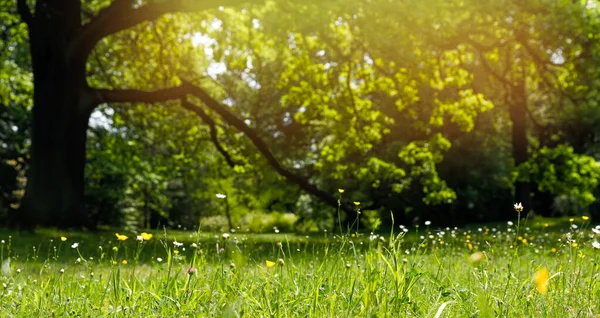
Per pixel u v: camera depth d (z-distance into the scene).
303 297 3.67
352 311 3.19
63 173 20.05
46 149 19.95
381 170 27.50
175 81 26.16
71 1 20.45
